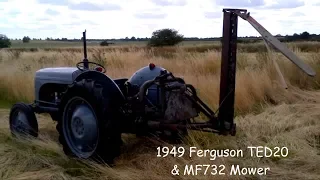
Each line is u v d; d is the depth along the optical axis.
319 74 8.15
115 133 4.02
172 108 4.09
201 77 7.94
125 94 4.54
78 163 4.21
